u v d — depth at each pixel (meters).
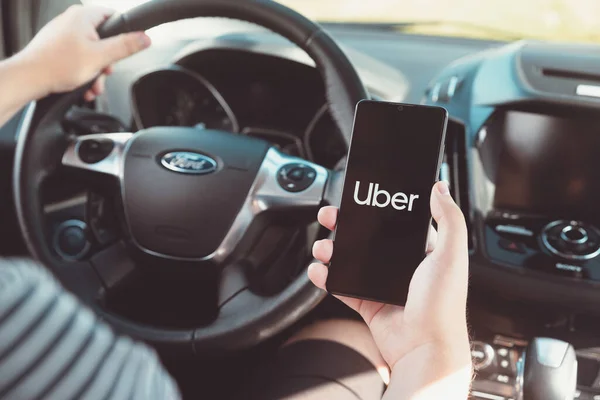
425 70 1.50
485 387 1.26
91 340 0.36
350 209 0.74
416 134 0.73
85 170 1.04
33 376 0.33
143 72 1.33
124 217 1.03
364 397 0.94
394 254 0.72
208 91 1.36
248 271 1.03
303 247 1.07
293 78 1.33
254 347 0.98
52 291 0.36
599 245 1.15
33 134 1.00
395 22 1.64
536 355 1.11
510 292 1.15
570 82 1.15
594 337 1.19
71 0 1.50
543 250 1.16
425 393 0.60
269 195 1.01
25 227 1.01
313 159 1.36
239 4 0.96
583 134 1.14
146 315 1.06
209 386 1.10
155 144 1.05
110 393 0.36
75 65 0.92
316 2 1.70
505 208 1.22
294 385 0.96
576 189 1.18
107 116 1.17
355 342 1.03
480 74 1.26
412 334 0.65
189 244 1.01
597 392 1.24
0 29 1.45
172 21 0.98
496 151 1.19
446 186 0.67
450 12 1.65
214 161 1.03
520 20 1.60
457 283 0.63
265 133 1.38
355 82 0.96
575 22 1.57
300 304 0.95
